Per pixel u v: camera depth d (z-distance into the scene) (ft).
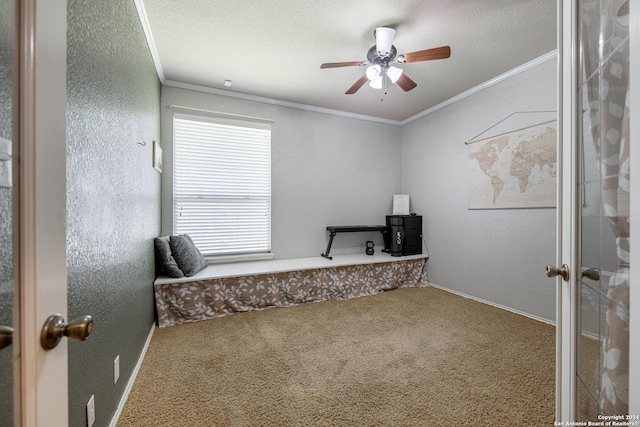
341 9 6.49
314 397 5.13
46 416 1.71
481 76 9.77
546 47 8.01
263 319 8.89
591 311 2.80
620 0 2.28
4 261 1.63
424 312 9.51
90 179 3.58
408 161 14.17
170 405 4.88
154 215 8.49
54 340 1.75
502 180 9.78
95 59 3.73
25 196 1.58
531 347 7.02
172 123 10.09
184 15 6.65
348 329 8.14
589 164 2.81
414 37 7.51
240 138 11.26
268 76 9.77
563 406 3.10
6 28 1.58
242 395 5.17
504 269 9.80
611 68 2.44
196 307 8.83
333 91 11.02
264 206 11.72
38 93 1.65
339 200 13.26
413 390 5.33
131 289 5.61
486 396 5.16
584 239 2.86
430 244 12.95
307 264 10.93
